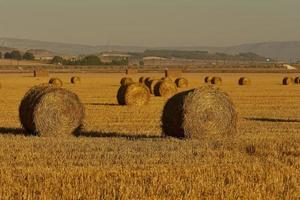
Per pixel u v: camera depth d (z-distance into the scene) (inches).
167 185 1096.2
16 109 3186.5
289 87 5753.0
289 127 2297.0
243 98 4165.8
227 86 5944.9
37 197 1007.0
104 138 1839.3
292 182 1162.0
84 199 999.6
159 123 2443.4
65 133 1974.7
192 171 1235.9
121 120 2566.4
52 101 1957.4
